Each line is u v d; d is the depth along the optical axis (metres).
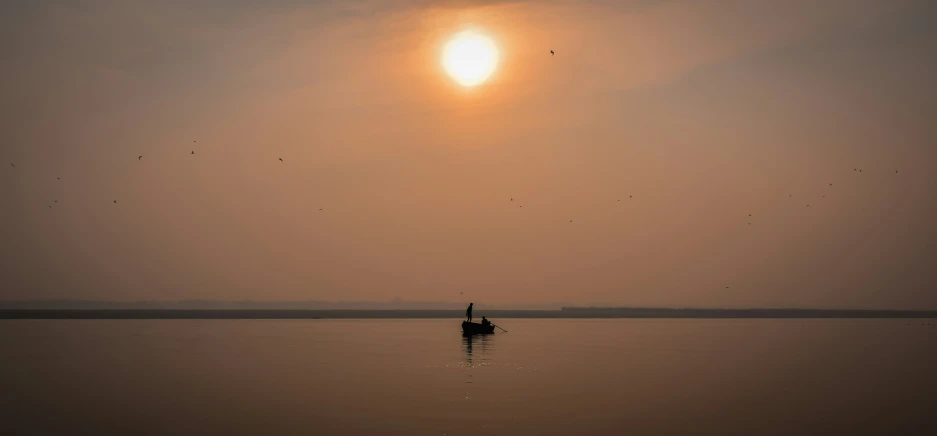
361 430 23.05
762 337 78.12
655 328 107.25
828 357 50.31
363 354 50.75
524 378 36.22
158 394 30.55
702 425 24.12
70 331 84.25
